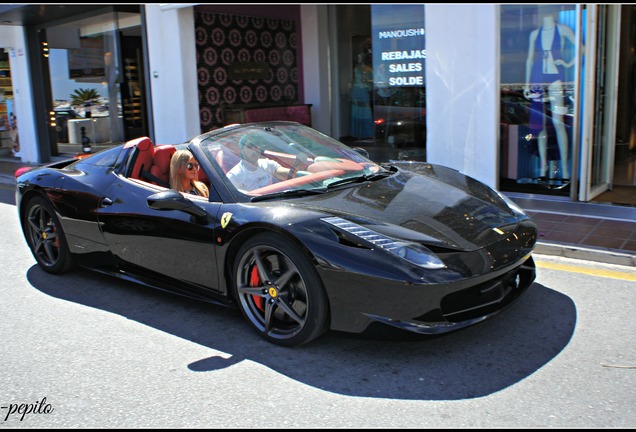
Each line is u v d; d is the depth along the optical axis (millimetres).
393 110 8961
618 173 8047
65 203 4648
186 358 3402
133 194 4254
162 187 4277
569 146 6859
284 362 3289
